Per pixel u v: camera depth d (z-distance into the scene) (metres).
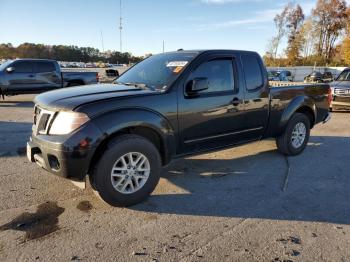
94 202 4.02
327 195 4.38
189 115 4.31
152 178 4.02
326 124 9.70
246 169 5.36
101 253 2.99
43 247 3.07
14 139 7.12
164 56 5.02
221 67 4.72
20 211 3.76
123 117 3.70
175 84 4.20
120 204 3.85
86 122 3.51
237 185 4.67
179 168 5.33
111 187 3.72
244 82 4.98
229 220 3.65
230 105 4.77
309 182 4.84
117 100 3.75
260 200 4.19
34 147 3.85
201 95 4.43
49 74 14.42
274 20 54.25
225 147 4.98
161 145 4.21
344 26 64.56
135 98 3.87
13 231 3.33
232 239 3.26
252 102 5.09
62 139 3.49
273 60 56.34
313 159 5.99
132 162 3.86
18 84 13.83
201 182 4.75
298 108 5.92
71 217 3.65
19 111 11.52
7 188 4.38
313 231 3.45
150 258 2.93
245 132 5.14
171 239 3.25
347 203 4.14
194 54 4.60
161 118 4.03
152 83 4.42
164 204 4.02
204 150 4.68
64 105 3.62
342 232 3.44
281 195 4.36
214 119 4.61
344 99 11.49
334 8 64.31
